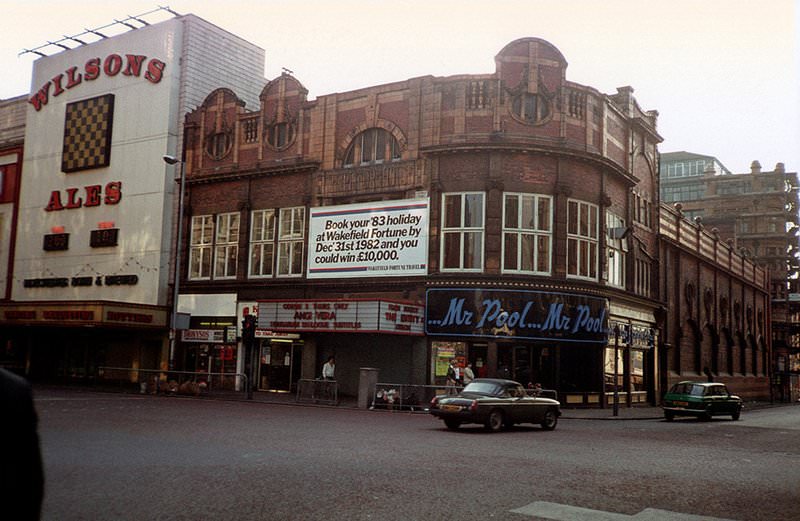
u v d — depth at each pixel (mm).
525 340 28312
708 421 27344
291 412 22312
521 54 29859
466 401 17906
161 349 37406
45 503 7766
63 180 42125
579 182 30281
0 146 45406
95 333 40219
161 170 38250
